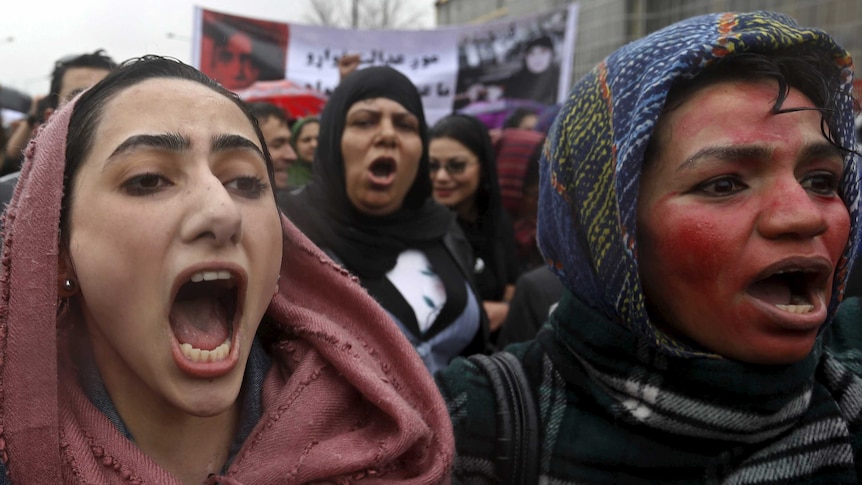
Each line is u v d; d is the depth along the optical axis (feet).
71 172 2.28
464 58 11.77
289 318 2.85
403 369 3.06
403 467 2.83
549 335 3.44
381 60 11.72
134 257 2.19
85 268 2.21
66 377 2.35
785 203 2.58
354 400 2.85
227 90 2.59
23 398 2.22
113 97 2.30
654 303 3.01
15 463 2.20
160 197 2.25
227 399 2.28
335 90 6.18
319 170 6.14
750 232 2.64
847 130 2.89
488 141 8.71
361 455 2.60
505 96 11.66
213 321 2.61
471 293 6.20
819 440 2.92
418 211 6.28
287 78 11.49
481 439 3.21
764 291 2.79
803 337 2.70
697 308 2.79
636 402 2.97
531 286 5.92
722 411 2.81
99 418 2.31
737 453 2.96
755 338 2.70
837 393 3.16
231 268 2.28
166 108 2.30
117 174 2.22
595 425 3.08
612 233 2.92
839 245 2.75
